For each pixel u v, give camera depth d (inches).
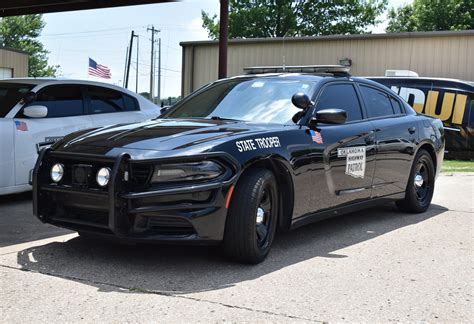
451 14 1668.3
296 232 212.8
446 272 162.6
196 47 860.6
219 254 174.9
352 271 161.5
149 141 157.5
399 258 177.2
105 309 127.0
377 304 134.8
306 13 1779.0
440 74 711.7
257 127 175.6
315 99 195.9
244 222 156.1
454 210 268.5
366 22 1803.6
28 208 252.4
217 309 128.3
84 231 156.3
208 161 150.6
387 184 229.6
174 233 150.0
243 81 214.5
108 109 305.1
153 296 136.0
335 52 774.5
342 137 199.0
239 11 1731.1
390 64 741.9
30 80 282.8
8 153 252.1
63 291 138.6
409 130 243.3
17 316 122.5
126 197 146.7
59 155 161.3
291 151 173.5
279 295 138.9
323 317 125.3
